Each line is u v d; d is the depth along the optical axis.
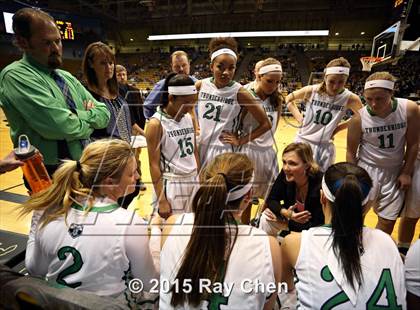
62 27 10.30
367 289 0.69
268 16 11.09
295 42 11.23
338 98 1.50
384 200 1.58
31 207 0.81
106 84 1.53
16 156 0.90
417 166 1.52
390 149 1.49
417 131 1.44
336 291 0.70
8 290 0.66
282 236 1.25
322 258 0.73
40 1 10.62
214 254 0.69
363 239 0.75
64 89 1.20
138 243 0.77
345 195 0.73
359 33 10.06
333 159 1.49
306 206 1.27
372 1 9.17
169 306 0.72
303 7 10.41
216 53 1.38
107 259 0.75
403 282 0.72
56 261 0.76
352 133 1.54
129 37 13.86
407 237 1.67
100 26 11.50
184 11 12.08
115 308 0.62
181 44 14.13
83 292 0.65
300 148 1.21
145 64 8.90
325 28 10.51
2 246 1.66
